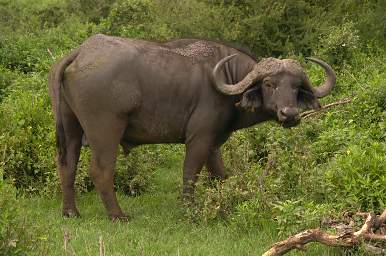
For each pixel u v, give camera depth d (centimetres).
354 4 2891
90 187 1741
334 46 2509
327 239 1117
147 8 3155
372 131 1766
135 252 1201
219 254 1195
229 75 1505
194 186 1486
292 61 1424
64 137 1473
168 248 1237
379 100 1928
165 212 1523
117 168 1722
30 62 2856
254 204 1366
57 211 1529
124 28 3023
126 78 1418
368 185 1277
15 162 1675
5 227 1018
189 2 2997
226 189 1417
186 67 1464
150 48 1466
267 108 1420
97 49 1434
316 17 2778
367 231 1131
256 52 2827
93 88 1406
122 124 1440
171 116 1468
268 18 2759
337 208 1291
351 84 2241
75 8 3838
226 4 2917
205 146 1484
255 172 1452
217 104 1473
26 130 1756
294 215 1259
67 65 1443
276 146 1515
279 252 1118
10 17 3756
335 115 1945
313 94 1436
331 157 1666
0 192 1047
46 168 1689
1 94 2483
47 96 2017
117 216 1466
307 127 1825
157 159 1900
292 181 1443
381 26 2784
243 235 1319
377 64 2412
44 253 1070
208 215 1400
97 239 1268
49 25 3684
